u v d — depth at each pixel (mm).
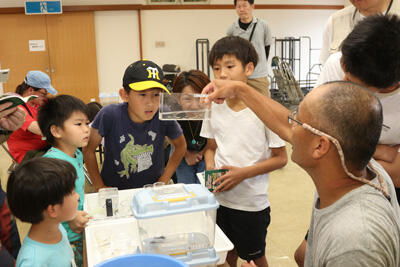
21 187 1193
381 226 869
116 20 8820
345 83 960
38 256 1224
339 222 912
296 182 4266
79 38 8672
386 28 1138
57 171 1229
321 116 939
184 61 9367
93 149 1971
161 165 2135
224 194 1963
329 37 2146
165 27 9102
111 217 1644
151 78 1800
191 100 1564
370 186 950
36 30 8414
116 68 9023
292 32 10039
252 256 2012
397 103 1456
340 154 922
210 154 2135
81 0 8500
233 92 1526
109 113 1899
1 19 8188
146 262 1027
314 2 9969
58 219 1257
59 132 1724
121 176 2008
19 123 1602
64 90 8836
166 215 1185
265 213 1986
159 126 1992
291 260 2662
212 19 9297
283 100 8305
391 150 1550
